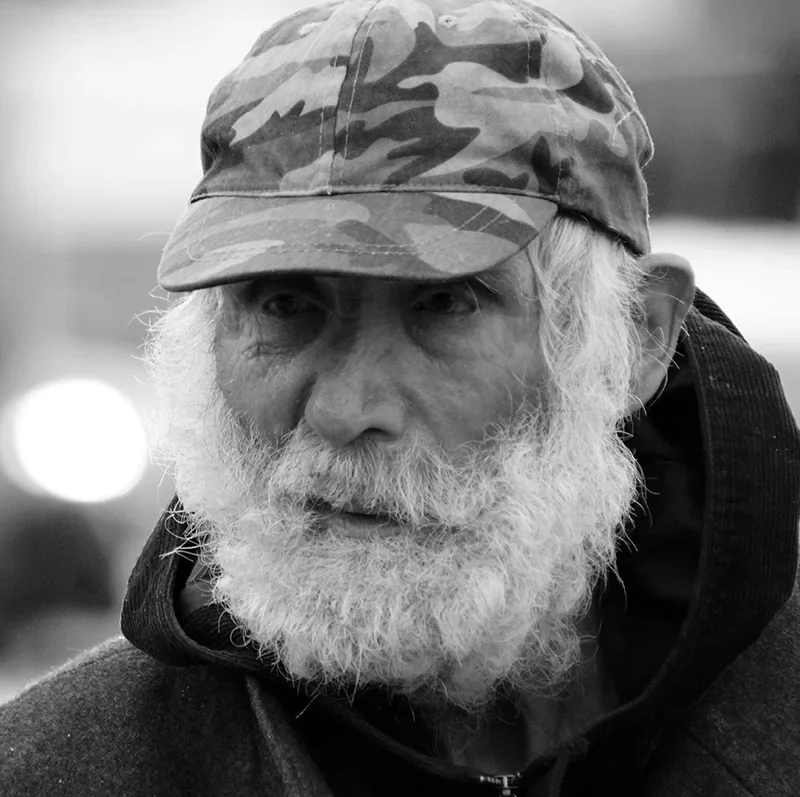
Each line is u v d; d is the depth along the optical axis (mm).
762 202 10289
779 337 9711
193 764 3701
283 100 3314
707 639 3500
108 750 3736
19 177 11875
